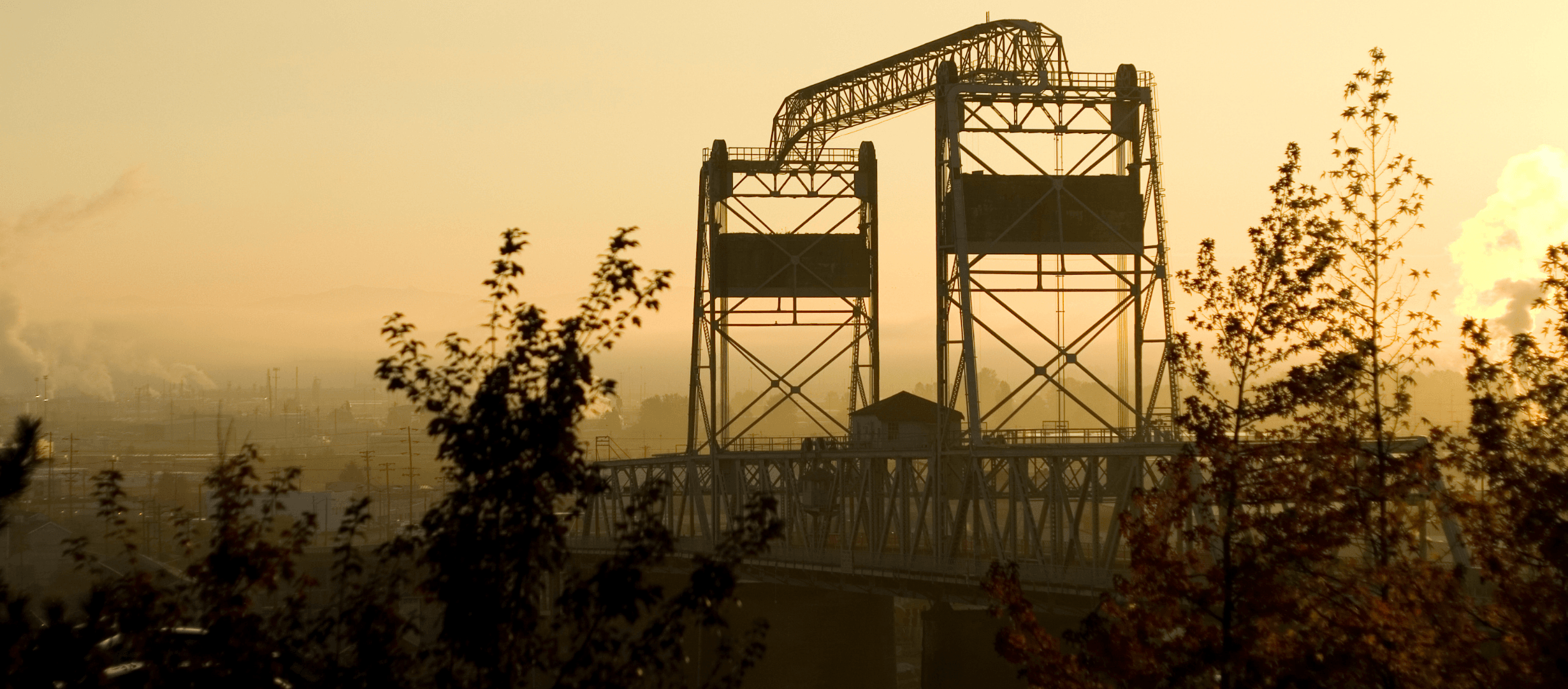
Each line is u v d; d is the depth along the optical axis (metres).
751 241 157.75
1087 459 106.56
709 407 159.75
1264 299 59.69
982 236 123.94
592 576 41.16
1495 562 60.09
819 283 158.50
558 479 40.59
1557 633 56.25
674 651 40.31
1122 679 57.69
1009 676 137.00
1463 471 63.28
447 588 39.78
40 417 33.41
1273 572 56.00
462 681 41.03
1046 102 124.50
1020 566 111.88
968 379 120.75
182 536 44.12
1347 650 54.44
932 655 138.88
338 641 42.03
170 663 40.53
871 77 151.38
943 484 125.69
